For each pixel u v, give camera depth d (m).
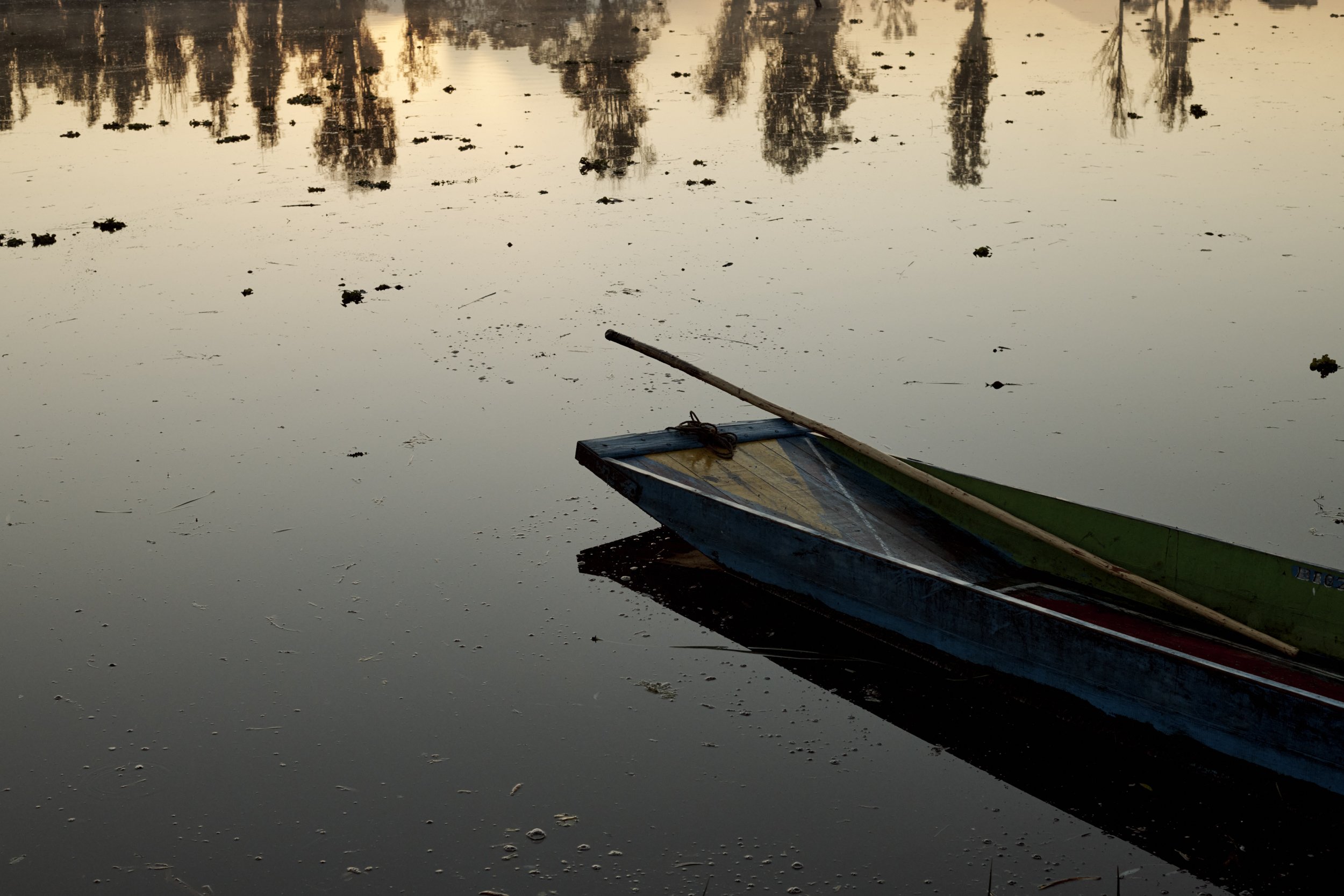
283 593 6.12
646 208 12.97
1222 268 10.57
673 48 26.28
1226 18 30.22
